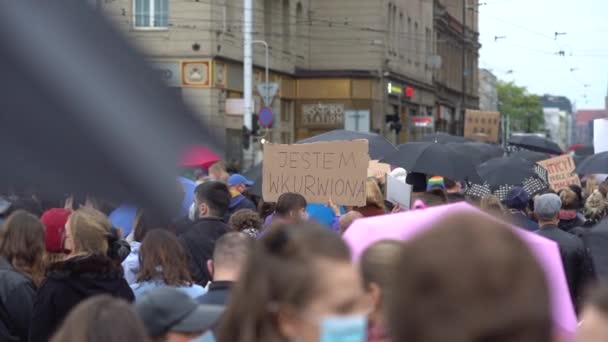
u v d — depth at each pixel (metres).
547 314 2.30
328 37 68.81
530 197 15.35
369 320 4.22
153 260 7.78
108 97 3.01
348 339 3.35
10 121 2.92
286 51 63.47
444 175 15.74
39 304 7.89
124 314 3.97
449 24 107.00
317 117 67.00
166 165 3.06
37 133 2.93
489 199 11.01
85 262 7.79
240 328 3.55
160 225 3.08
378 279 4.19
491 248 2.31
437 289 2.30
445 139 26.61
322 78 66.88
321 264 3.46
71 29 3.00
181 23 47.50
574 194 14.30
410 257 2.37
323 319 3.37
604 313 3.98
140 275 7.84
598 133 20.97
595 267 9.06
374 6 68.38
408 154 16.12
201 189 10.29
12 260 8.80
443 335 2.28
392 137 75.38
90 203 8.20
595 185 20.33
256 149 42.56
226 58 49.84
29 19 2.95
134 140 3.03
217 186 10.29
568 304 5.80
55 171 2.94
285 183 12.38
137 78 3.07
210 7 47.62
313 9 68.94
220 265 6.41
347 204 12.05
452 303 2.28
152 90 3.09
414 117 81.69
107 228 7.97
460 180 15.82
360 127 50.03
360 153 11.97
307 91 67.06
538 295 2.29
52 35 2.97
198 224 10.12
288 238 3.54
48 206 11.71
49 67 2.95
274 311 3.48
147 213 3.03
